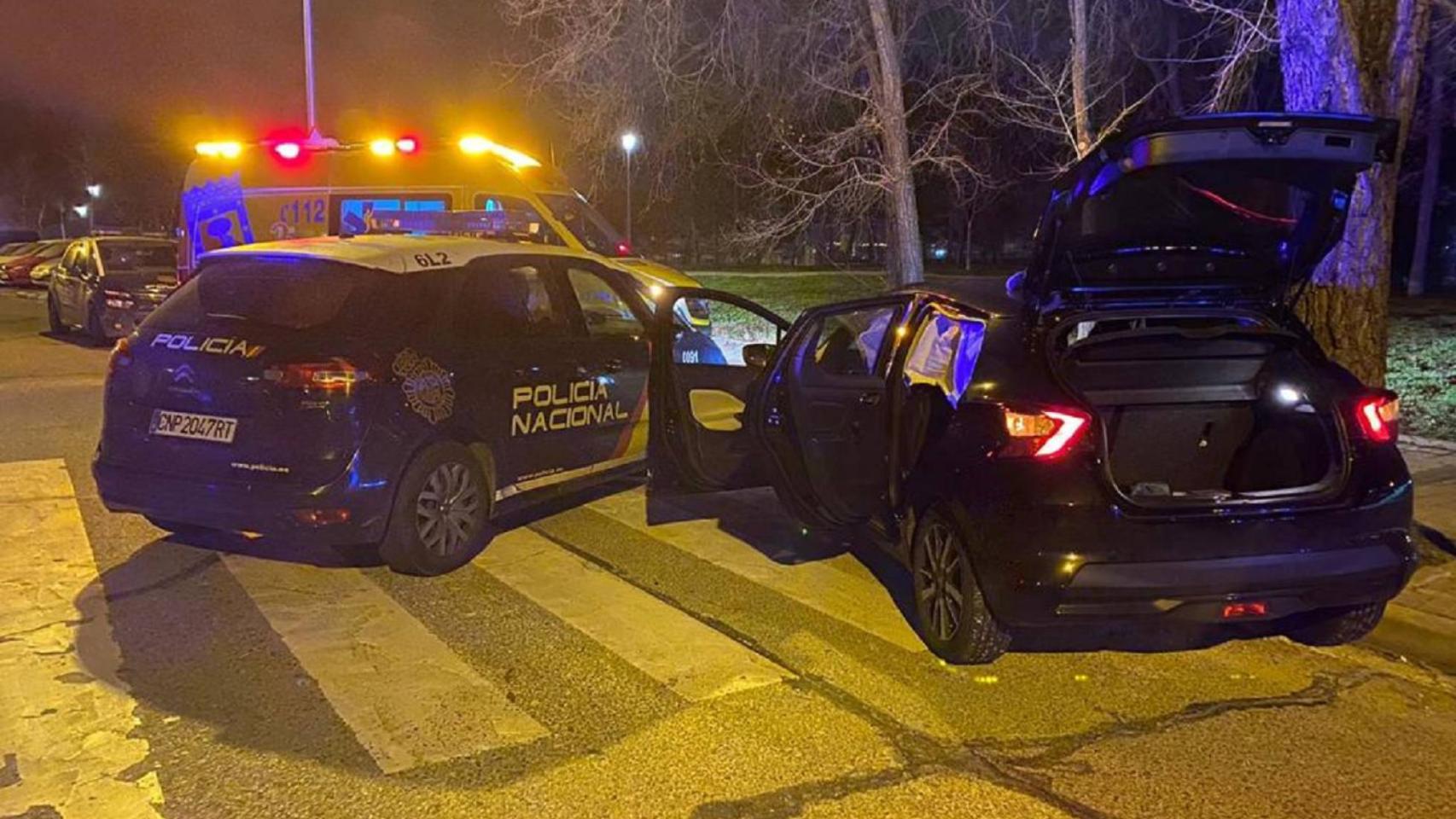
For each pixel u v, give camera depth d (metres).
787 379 5.92
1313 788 3.75
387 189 11.26
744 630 5.15
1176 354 4.75
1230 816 3.58
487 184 11.18
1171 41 13.71
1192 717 4.29
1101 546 4.20
